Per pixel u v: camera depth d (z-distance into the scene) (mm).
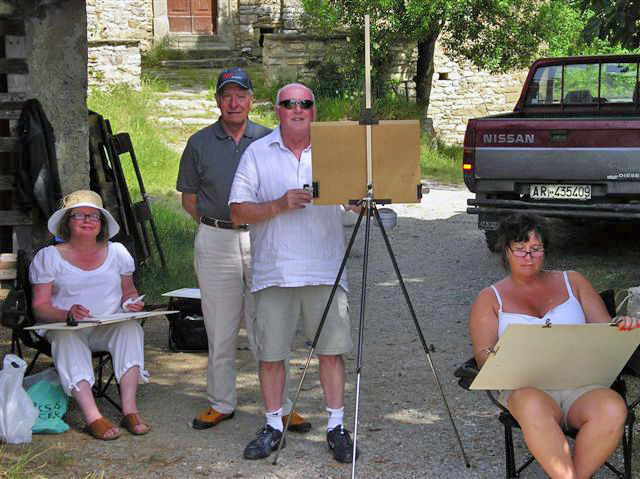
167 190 12727
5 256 7215
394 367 6137
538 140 8320
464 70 20266
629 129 8016
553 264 8844
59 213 5215
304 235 4559
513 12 17672
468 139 8594
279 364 4715
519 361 3871
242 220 4562
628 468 4055
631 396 5305
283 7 21844
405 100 18656
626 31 8148
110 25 21453
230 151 5004
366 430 5039
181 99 17641
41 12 7316
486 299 4219
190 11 21797
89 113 8414
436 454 4699
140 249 8484
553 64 9797
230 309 5047
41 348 5270
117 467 4539
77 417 5211
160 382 5867
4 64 7238
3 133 7523
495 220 8547
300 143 4629
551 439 3797
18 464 4359
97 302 5246
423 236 10695
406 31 17391
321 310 4625
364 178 4340
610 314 4391
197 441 4895
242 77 4973
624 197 8211
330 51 18812
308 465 4586
